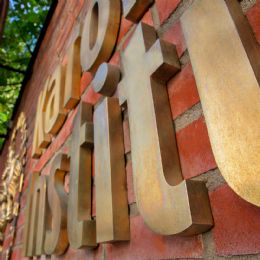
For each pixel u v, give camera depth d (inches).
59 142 39.4
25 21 123.7
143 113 18.0
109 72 23.4
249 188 10.9
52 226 30.3
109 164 20.8
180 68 17.6
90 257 23.9
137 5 22.4
